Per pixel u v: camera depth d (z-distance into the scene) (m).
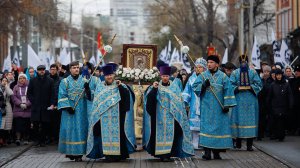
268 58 58.38
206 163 18.30
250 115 21.70
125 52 23.14
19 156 20.86
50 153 21.67
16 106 24.45
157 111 18.66
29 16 48.44
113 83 18.69
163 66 18.80
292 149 21.91
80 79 18.89
